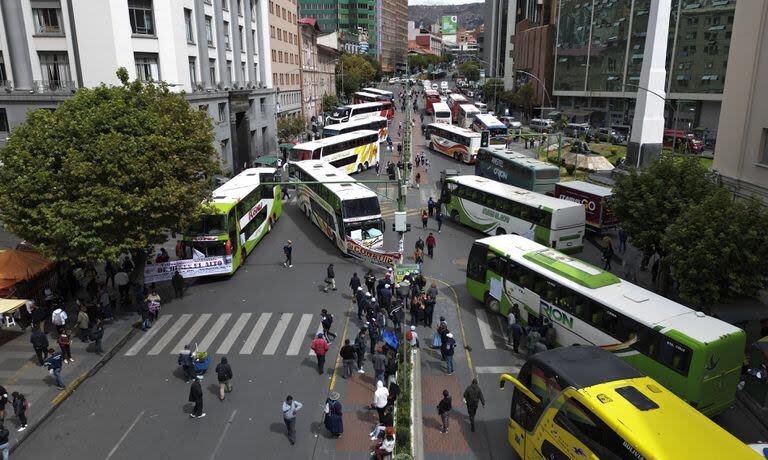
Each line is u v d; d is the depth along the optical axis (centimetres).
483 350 2072
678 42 7281
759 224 1809
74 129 2108
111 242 2123
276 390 1812
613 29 8269
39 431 1603
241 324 2322
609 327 1761
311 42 9188
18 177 2047
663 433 1044
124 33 3566
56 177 2066
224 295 2653
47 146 2075
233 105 5031
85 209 2019
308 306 2497
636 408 1112
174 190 2189
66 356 1992
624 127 7962
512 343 2112
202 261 2716
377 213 3169
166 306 2536
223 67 4875
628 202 2455
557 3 9844
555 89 9994
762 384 1656
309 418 1653
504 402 1730
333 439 1553
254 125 5803
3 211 2117
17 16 3378
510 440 1433
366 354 2058
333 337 2181
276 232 3791
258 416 1666
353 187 3356
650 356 1608
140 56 3734
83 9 3453
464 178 3862
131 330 2267
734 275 1798
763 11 2333
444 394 1539
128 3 3603
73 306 2509
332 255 3256
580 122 9244
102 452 1505
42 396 1766
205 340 2181
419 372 1906
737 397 1734
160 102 2425
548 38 9994
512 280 2227
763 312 1878
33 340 1950
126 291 2508
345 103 10931
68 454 1500
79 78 3547
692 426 1067
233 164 5141
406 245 3372
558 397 1228
